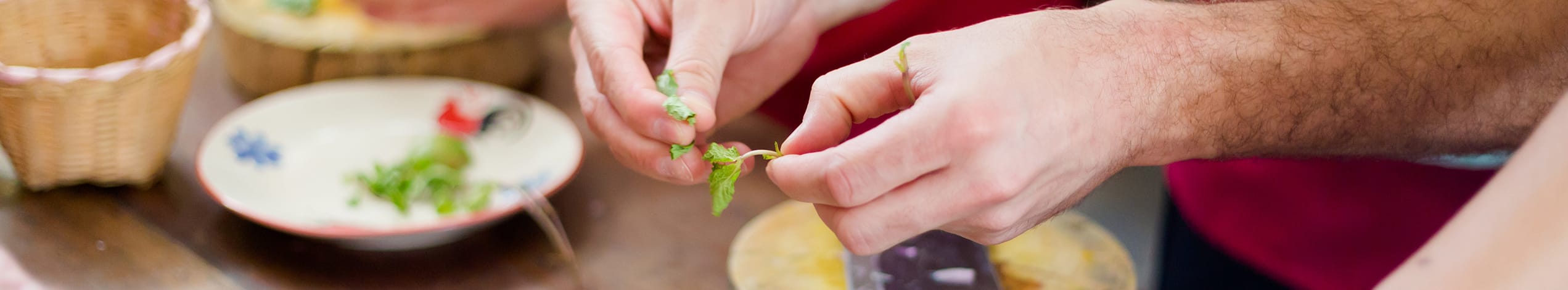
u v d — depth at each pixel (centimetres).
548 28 111
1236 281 100
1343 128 71
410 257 84
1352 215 91
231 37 100
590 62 78
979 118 62
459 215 86
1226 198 97
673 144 73
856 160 63
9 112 82
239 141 91
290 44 99
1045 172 64
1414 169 88
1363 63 70
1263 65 68
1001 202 64
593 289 81
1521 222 38
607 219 87
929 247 84
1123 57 66
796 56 87
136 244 84
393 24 101
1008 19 67
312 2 103
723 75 86
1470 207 42
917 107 63
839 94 68
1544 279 36
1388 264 92
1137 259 150
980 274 82
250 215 82
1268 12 70
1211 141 69
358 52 100
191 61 87
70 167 87
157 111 86
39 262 81
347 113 97
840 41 107
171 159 93
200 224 86
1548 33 73
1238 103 68
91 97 82
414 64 102
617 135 77
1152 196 168
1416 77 72
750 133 97
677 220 88
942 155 62
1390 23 71
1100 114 65
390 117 97
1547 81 74
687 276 83
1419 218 89
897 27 107
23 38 87
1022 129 62
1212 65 68
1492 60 73
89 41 90
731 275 81
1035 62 64
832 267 82
